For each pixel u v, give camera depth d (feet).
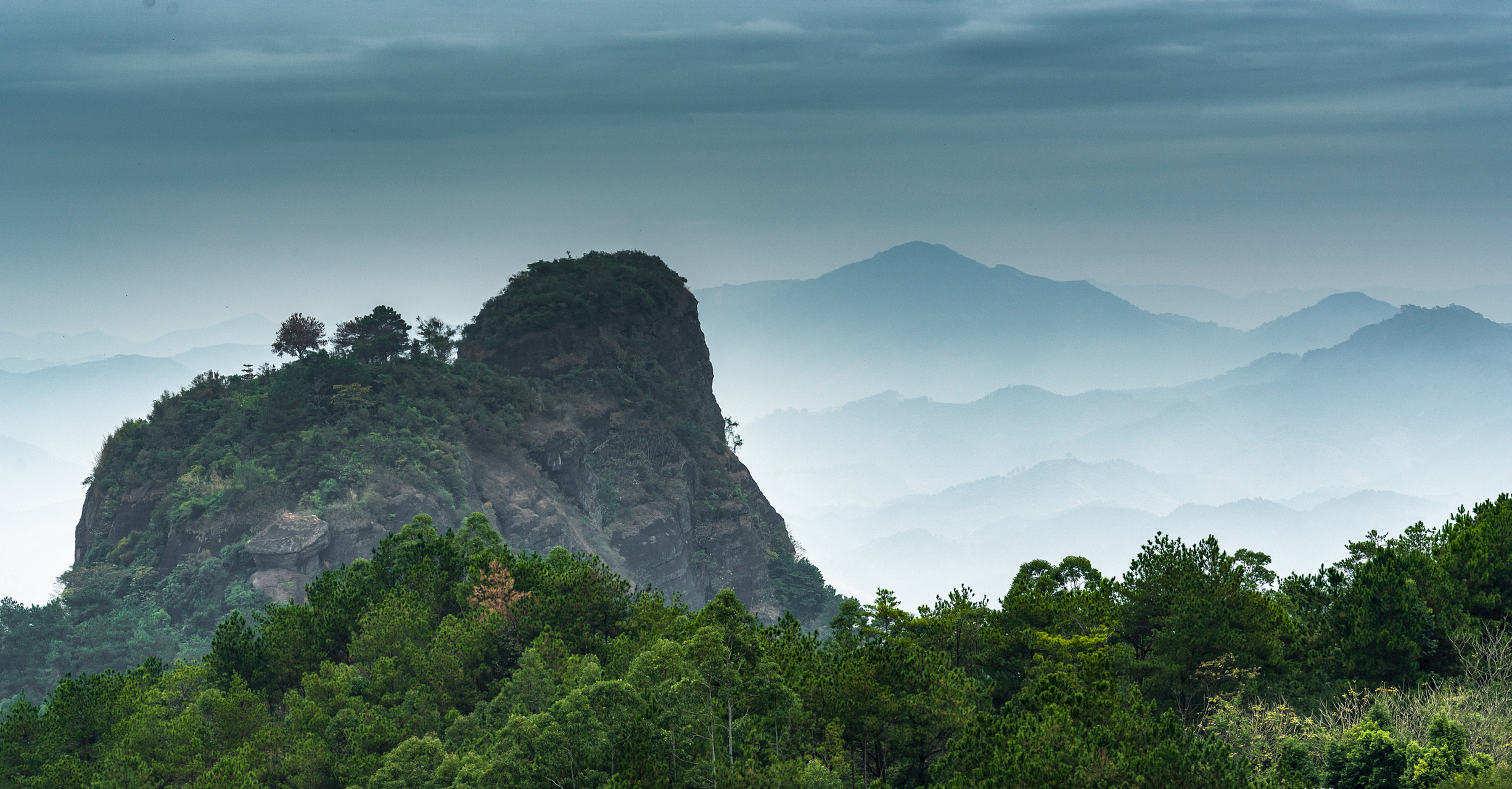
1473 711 151.02
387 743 195.52
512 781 157.07
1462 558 202.39
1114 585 216.74
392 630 232.53
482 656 222.07
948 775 141.08
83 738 215.72
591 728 155.02
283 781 194.70
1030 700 147.33
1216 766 126.62
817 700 161.48
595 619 238.07
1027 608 196.44
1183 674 185.98
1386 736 140.97
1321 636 194.08
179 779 193.88
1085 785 123.34
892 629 207.82
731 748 150.30
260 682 235.61
